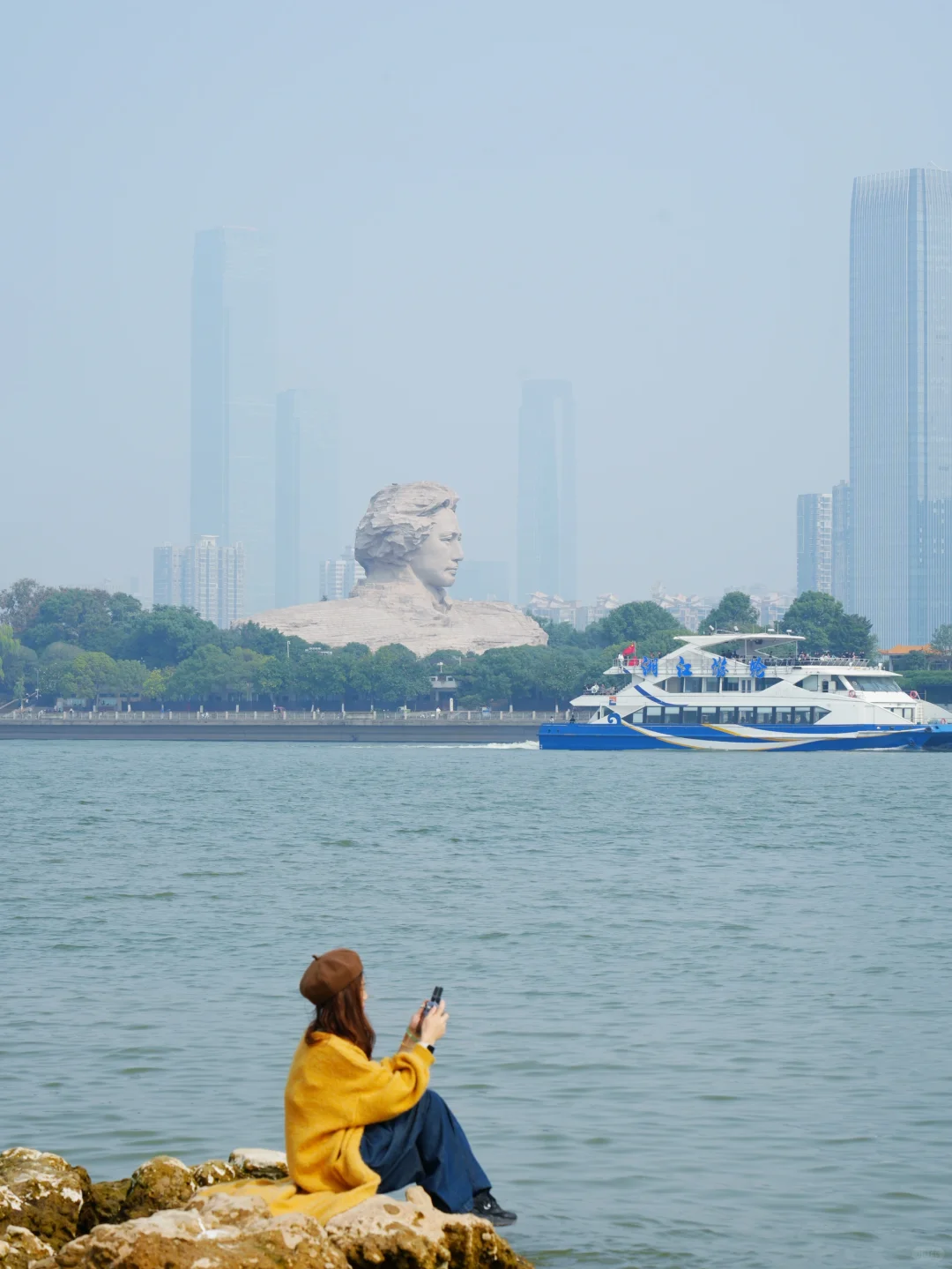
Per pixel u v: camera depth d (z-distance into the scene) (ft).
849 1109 115.34
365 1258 72.43
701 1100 118.11
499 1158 102.63
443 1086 122.83
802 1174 99.09
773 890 268.62
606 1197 94.63
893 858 331.36
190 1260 69.26
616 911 238.89
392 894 263.49
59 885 278.67
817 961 187.01
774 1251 85.20
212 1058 132.57
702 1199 94.17
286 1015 152.97
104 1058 132.77
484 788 615.57
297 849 358.43
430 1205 75.97
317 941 206.59
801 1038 141.59
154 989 168.45
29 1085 123.13
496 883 282.56
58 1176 86.63
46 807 521.65
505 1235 87.61
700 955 192.44
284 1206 75.46
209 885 278.87
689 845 368.07
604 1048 137.59
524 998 163.12
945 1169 100.12
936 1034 143.33
